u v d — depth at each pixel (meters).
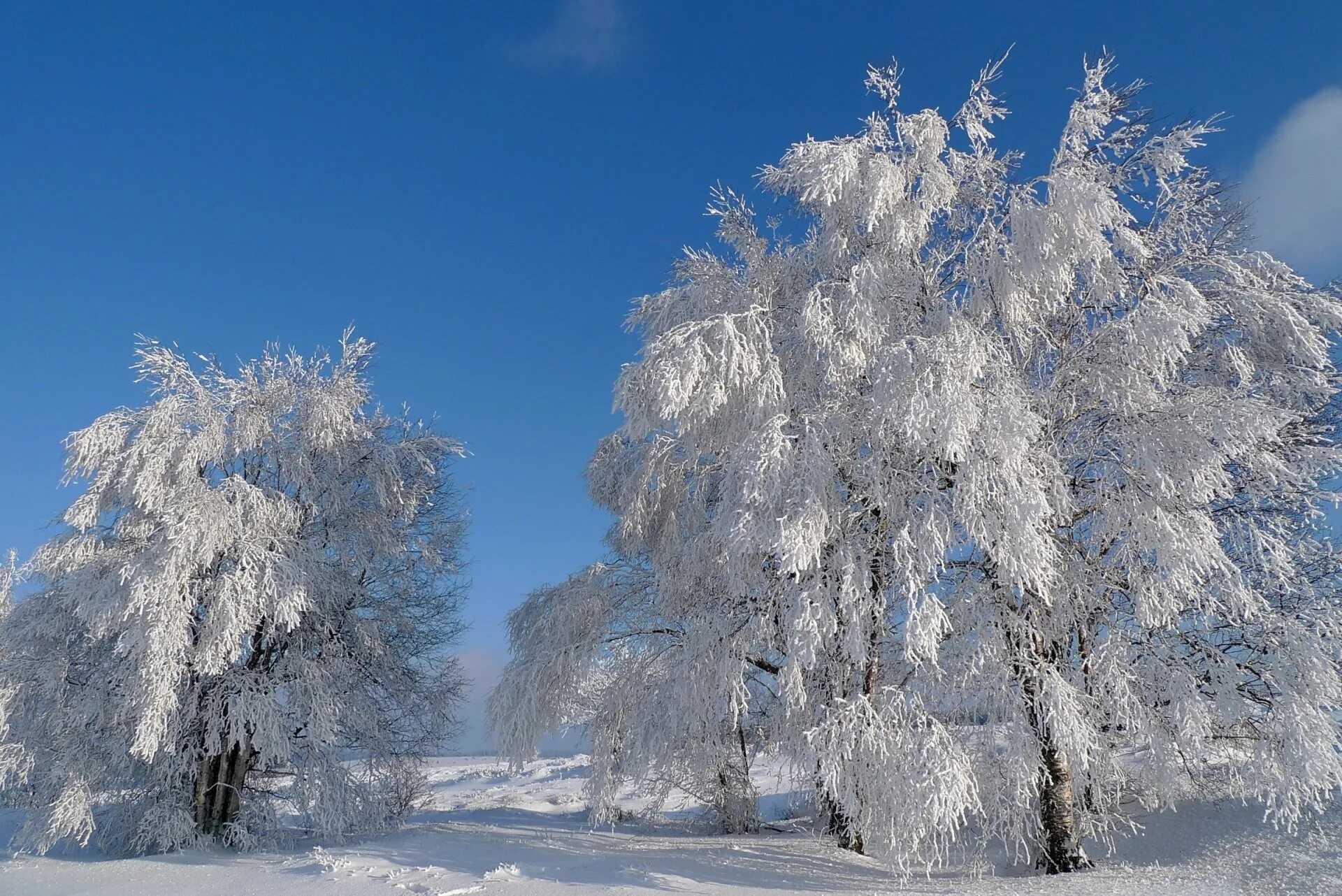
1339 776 9.37
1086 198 9.90
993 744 10.05
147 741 12.52
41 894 11.40
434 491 17.89
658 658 13.40
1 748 13.98
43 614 14.59
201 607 14.37
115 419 14.77
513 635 14.91
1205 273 11.45
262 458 15.91
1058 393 10.87
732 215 12.85
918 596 9.49
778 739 11.91
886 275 10.89
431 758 18.36
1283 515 11.12
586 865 11.18
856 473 10.79
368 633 16.05
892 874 10.87
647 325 13.34
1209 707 9.84
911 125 11.28
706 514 13.80
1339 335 10.97
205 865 12.80
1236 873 9.70
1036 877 10.23
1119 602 10.90
